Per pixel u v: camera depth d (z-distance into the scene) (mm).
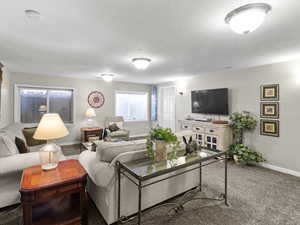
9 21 1743
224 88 4148
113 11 1557
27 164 2012
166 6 1474
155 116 6840
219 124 3926
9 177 1987
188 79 5293
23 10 1538
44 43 2365
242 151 3600
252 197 2338
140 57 3025
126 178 1821
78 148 4887
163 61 3303
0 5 1450
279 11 1525
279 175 3082
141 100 6867
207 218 1902
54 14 1607
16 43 2363
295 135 3092
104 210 1813
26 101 4805
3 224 1792
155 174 1538
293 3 1402
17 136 2711
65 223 1632
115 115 6129
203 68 3891
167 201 2229
